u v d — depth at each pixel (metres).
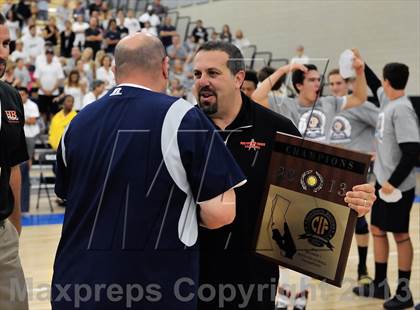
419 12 4.49
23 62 8.98
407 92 4.76
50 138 6.96
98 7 11.67
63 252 1.61
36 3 10.70
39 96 8.74
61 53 10.30
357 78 2.81
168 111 1.56
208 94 1.89
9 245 2.21
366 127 3.62
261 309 1.96
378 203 3.84
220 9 8.30
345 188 1.73
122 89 1.64
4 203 2.19
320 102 2.77
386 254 3.96
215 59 1.87
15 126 2.24
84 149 1.60
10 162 2.25
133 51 1.65
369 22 4.70
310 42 5.38
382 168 3.78
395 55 4.66
